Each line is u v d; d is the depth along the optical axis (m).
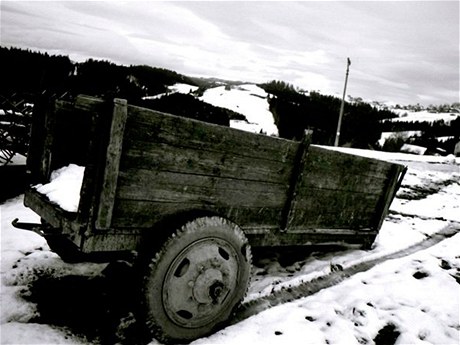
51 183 2.65
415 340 2.68
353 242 4.44
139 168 2.13
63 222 2.14
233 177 2.65
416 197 9.46
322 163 3.38
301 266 4.04
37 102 2.92
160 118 2.12
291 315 2.81
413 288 3.60
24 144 7.22
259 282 3.46
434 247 5.22
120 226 2.15
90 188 1.98
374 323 2.87
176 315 2.29
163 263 2.16
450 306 3.30
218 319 2.54
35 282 2.90
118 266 3.23
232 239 2.51
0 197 5.60
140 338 2.33
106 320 2.48
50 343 2.11
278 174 2.97
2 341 2.04
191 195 2.44
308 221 3.54
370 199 4.34
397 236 5.58
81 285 2.94
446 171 15.50
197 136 2.33
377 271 4.04
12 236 3.85
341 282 3.64
